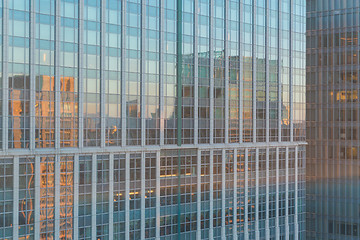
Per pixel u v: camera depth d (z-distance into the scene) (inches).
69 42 2341.3
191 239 2778.1
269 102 3132.4
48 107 2288.4
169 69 2667.3
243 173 3009.4
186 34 2728.8
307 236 3449.8
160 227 2647.6
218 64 2869.1
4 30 2156.7
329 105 3405.5
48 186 2285.9
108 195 2458.2
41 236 2269.9
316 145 3449.8
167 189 2674.7
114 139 2484.0
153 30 2605.8
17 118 2206.0
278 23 3176.7
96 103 2425.0
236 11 2952.8
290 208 3287.4
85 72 2386.8
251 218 3053.6
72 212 2353.6
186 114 2738.7
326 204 3420.3
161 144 2637.8
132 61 2534.5
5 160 2171.5
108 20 2453.2
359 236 3307.1
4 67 2160.4
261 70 3083.2
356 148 3312.0
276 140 3184.1
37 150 2250.2
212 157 2856.8
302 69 3344.0
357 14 3277.6
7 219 2183.8
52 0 2290.8
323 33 3400.6
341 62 3348.9
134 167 2541.8
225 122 2910.9
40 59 2261.3
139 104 2564.0
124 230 2516.0
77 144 2373.3
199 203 2807.6
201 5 2792.8
